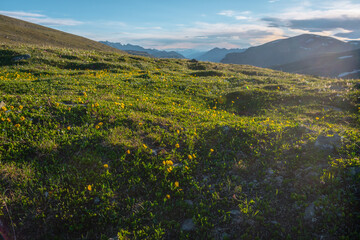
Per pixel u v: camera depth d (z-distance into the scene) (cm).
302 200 588
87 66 2791
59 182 624
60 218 545
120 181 665
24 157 689
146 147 780
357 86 1789
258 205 589
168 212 595
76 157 717
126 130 887
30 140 738
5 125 778
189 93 1723
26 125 812
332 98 1493
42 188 596
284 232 514
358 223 495
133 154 764
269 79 2438
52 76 1995
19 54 2784
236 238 515
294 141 844
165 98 1477
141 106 1156
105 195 612
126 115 1002
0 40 6519
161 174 705
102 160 725
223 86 2034
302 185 631
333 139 795
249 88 1867
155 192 646
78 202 580
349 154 713
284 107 1458
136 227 549
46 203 570
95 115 958
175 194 642
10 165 643
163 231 541
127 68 2909
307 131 902
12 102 948
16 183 600
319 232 499
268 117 1253
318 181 626
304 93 1614
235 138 899
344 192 572
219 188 667
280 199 606
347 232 485
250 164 761
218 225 553
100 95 1305
